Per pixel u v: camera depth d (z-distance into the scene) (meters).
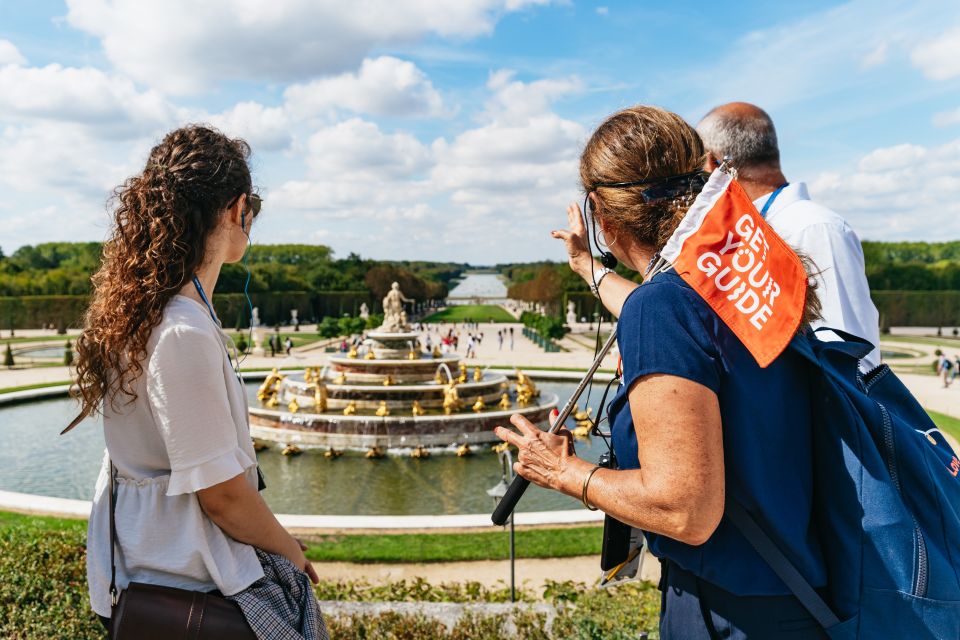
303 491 13.56
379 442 16.72
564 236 3.11
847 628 1.70
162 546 1.91
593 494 1.79
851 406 1.78
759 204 3.31
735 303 1.70
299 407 18.55
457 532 9.70
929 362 39.09
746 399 1.71
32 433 18.88
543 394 22.38
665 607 2.03
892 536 1.68
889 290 81.94
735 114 3.36
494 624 4.74
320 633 2.14
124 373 1.89
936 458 1.86
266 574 2.08
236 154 2.16
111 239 2.00
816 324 2.94
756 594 1.77
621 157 1.95
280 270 100.50
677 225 1.89
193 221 1.97
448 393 18.28
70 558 5.39
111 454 2.00
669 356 1.66
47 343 52.28
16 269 92.31
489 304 161.50
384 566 8.39
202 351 1.89
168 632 1.85
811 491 1.79
